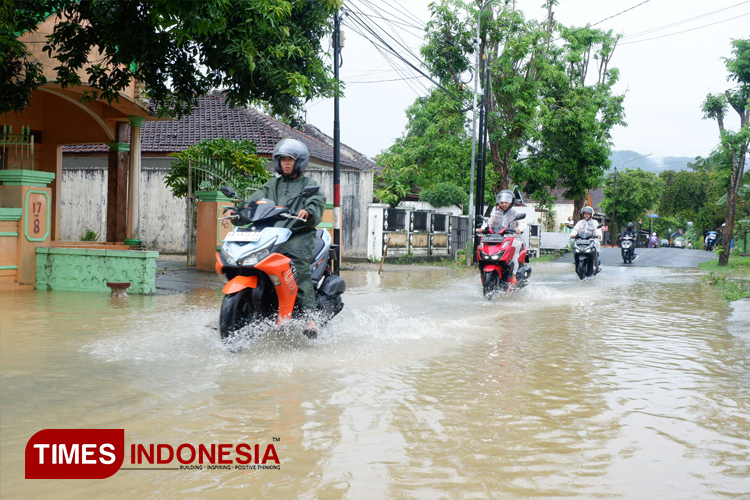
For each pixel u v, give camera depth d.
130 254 9.84
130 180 15.26
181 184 16.03
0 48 9.47
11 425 3.57
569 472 3.04
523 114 26.61
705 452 3.35
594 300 10.98
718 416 4.02
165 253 20.19
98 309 8.11
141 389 4.34
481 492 2.79
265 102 11.52
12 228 9.95
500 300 10.47
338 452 3.25
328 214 20.41
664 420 3.91
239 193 14.43
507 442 3.45
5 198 10.08
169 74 10.98
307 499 2.69
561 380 4.93
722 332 7.53
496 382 4.82
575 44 32.16
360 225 21.25
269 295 5.93
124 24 9.66
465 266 20.91
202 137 21.70
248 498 2.70
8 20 9.20
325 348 5.93
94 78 10.80
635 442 3.49
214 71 10.84
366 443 3.38
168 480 2.87
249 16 9.52
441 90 26.81
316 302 6.49
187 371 4.89
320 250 6.61
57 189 16.31
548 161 30.39
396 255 22.19
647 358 5.89
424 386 4.63
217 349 5.74
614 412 4.07
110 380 4.57
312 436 3.48
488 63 25.89
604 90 34.66
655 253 30.09
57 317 7.38
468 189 30.19
